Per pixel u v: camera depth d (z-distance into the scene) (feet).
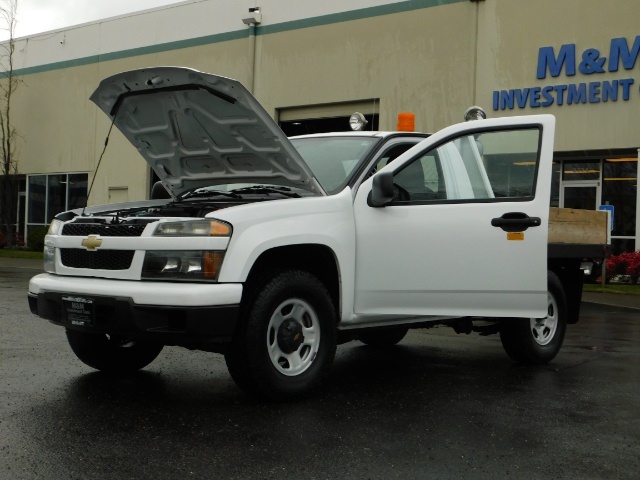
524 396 17.60
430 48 65.16
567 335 29.25
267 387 15.92
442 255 17.90
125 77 17.53
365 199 17.79
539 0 59.52
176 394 16.90
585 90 57.57
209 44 79.71
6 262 69.77
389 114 67.62
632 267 54.60
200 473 11.68
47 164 95.50
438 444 13.55
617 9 56.24
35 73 96.48
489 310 17.99
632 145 55.77
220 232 15.29
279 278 16.07
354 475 11.76
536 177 18.02
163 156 19.86
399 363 21.90
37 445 12.84
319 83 71.97
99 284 15.74
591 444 13.79
